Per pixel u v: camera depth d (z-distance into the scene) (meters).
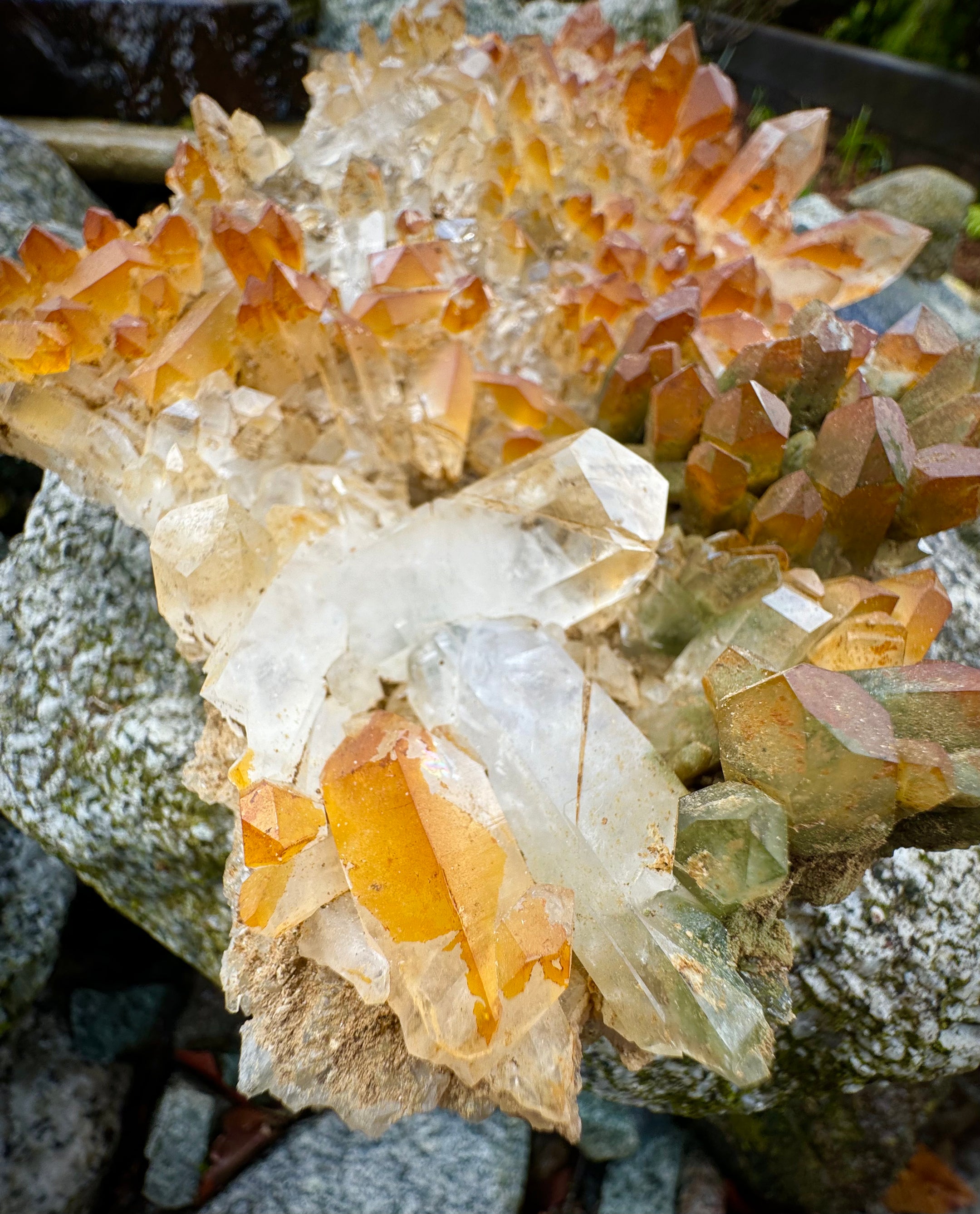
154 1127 0.54
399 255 0.41
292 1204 0.50
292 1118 0.55
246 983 0.33
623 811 0.31
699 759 0.34
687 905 0.31
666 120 0.49
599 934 0.31
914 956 0.41
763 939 0.32
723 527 0.38
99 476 0.40
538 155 0.45
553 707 0.32
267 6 0.79
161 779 0.41
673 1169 0.56
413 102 0.48
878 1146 0.53
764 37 1.08
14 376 0.38
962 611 0.46
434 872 0.28
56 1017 0.55
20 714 0.43
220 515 0.34
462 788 0.30
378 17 0.92
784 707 0.30
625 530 0.34
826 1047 0.42
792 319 0.41
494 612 0.34
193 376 0.39
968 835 0.31
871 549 0.38
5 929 0.51
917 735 0.32
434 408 0.39
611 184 0.48
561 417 0.40
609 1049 0.41
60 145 0.76
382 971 0.31
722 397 0.37
